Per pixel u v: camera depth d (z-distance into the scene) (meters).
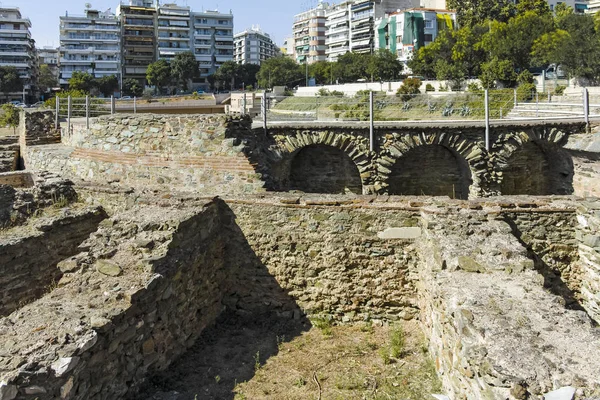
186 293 7.48
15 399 4.41
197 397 6.16
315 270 8.59
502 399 4.08
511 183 15.09
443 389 5.94
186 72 87.31
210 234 8.55
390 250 8.25
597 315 7.67
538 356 4.27
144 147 11.80
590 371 4.04
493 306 5.26
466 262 6.41
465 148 14.33
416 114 27.50
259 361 7.15
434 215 7.88
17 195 10.09
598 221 7.65
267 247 8.80
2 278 8.30
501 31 47.78
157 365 6.56
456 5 81.00
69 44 96.62
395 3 97.00
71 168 13.84
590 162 13.80
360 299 8.41
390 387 6.28
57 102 20.30
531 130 14.18
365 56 67.00
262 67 80.44
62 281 6.54
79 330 5.18
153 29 103.25
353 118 22.75
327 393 6.25
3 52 90.38
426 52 54.78
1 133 40.19
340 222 8.43
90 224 10.08
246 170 10.59
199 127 11.05
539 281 5.99
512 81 37.81
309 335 8.06
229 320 8.68
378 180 14.62
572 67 36.59
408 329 8.02
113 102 17.89
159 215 7.95
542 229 8.17
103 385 5.39
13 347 4.86
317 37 117.38
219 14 108.62
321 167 15.31
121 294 5.96
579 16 47.94
